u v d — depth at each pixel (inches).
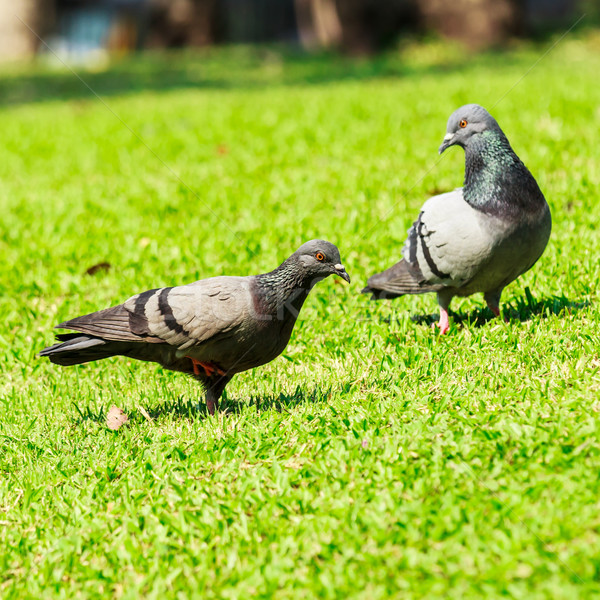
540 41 1643.7
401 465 276.8
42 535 281.3
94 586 252.2
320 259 319.6
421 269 377.1
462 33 1616.6
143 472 305.4
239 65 1678.2
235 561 250.8
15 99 1414.9
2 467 330.6
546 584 220.1
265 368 389.1
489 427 292.0
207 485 291.3
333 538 250.7
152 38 2175.2
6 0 2080.5
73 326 323.6
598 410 287.3
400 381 340.8
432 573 231.8
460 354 357.1
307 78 1401.3
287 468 290.5
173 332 316.5
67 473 316.5
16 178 814.5
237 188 678.5
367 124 849.5
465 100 916.6
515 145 682.8
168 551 261.4
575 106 808.3
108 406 368.8
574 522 236.4
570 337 347.3
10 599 252.5
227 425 330.6
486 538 239.6
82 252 571.8
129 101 1230.9
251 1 2470.5
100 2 2484.0
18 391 399.2
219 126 928.3
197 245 550.3
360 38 1658.5
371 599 227.0
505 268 364.5
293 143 802.8
